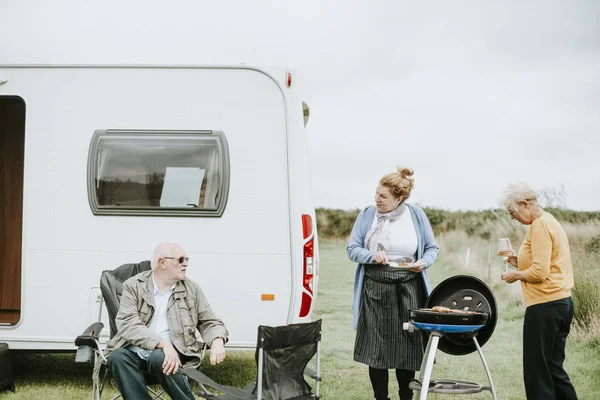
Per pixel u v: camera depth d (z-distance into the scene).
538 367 4.62
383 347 4.84
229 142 5.52
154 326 4.47
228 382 6.00
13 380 5.68
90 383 5.91
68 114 5.59
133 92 5.58
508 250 4.75
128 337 4.31
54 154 5.56
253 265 5.44
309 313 5.42
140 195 5.50
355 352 4.95
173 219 5.47
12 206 6.61
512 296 9.81
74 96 5.59
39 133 5.58
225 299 5.43
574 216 11.77
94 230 5.50
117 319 4.40
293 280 5.41
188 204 5.48
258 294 5.43
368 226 5.05
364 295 4.94
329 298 10.85
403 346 4.82
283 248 5.45
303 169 5.50
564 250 4.64
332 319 9.34
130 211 5.48
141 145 5.54
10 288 6.61
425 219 5.04
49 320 5.48
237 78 5.55
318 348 4.15
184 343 4.44
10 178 6.61
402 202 5.04
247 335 5.42
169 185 5.50
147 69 5.58
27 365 6.60
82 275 5.48
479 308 4.44
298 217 5.44
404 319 4.82
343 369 6.71
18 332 5.50
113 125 5.57
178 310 4.46
